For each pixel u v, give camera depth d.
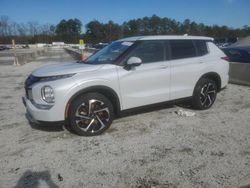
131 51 5.54
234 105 7.20
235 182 3.58
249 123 5.76
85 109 5.07
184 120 6.01
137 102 5.60
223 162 4.10
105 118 5.28
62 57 33.66
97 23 111.44
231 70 10.37
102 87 5.14
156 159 4.25
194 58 6.40
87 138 5.10
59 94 4.79
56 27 125.06
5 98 8.77
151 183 3.62
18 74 15.20
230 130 5.38
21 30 109.81
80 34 125.00
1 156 4.50
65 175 3.87
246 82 9.84
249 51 10.68
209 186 3.51
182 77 6.16
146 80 5.63
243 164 4.03
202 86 6.55
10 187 3.62
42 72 5.18
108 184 3.63
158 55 5.88
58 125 4.93
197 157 4.28
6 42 104.56
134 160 4.24
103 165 4.11
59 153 4.54
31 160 4.33
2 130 5.70
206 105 6.75
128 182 3.66
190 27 92.69
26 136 5.31
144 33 96.94
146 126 5.68
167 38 6.09
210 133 5.24
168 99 6.04
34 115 4.96
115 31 101.62
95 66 5.25
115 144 4.82
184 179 3.69
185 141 4.89
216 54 6.86
